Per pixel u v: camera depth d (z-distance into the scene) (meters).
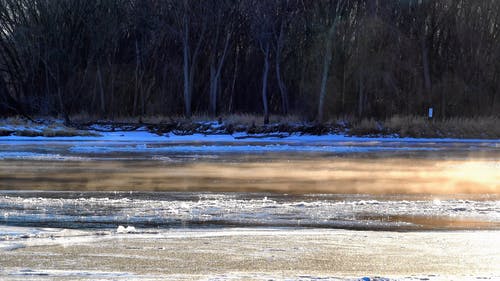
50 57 88.31
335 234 15.80
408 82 85.12
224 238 14.98
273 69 93.56
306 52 87.62
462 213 20.19
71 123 78.44
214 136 73.19
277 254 13.05
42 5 87.88
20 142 59.94
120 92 92.19
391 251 13.52
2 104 87.62
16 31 88.31
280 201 23.39
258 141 65.75
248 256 12.80
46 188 27.52
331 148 56.03
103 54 91.00
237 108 96.44
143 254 12.88
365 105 84.94
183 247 13.70
